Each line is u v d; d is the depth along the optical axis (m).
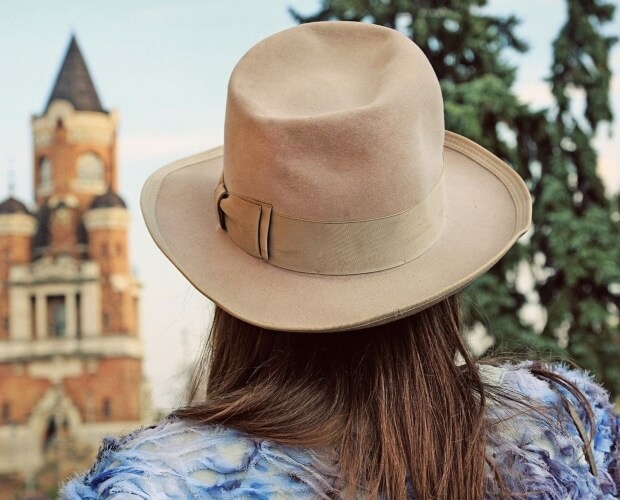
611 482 0.94
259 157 0.86
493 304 2.83
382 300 0.86
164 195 1.07
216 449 0.79
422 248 0.90
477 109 2.81
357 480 0.79
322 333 0.85
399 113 0.85
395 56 0.91
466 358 0.89
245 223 0.89
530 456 0.85
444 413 0.84
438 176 0.91
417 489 0.80
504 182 1.05
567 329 2.94
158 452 0.78
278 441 0.80
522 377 0.94
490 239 0.96
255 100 0.90
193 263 0.96
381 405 0.82
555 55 3.02
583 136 3.02
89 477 0.78
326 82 0.95
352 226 0.86
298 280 0.88
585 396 0.95
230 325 0.90
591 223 2.91
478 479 0.82
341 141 0.84
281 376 0.84
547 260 3.00
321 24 1.00
